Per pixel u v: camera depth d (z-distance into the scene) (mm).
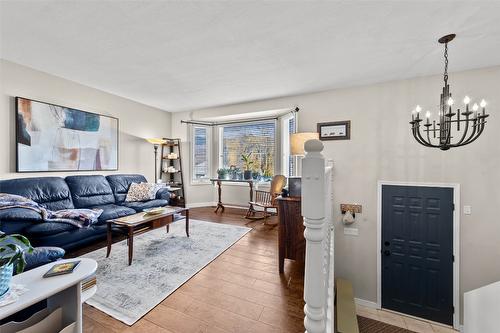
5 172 2879
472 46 2406
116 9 1863
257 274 2318
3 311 933
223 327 1572
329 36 2254
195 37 2283
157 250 2889
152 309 1752
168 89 3945
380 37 2262
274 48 2496
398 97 3398
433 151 3205
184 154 5711
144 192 4195
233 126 5758
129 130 4676
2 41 2389
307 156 890
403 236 3375
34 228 2451
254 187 5320
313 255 905
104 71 3180
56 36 2283
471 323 2773
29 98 3090
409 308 3326
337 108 3818
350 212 3648
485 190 2945
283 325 1595
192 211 5312
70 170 3596
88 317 1653
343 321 2734
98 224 3076
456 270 3080
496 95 2885
